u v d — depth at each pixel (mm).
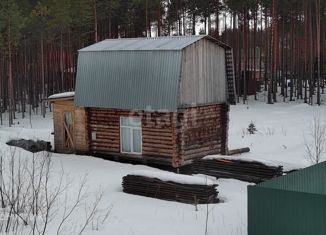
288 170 18578
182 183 14852
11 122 39500
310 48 45531
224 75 22469
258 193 9914
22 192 13883
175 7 49812
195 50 20656
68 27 45625
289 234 9602
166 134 20172
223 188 16766
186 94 20219
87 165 20047
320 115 37594
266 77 53188
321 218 9195
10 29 40500
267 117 37406
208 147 22031
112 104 20953
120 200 14758
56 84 50750
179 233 11461
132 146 21234
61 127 23312
